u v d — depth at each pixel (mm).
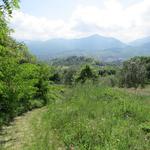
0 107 16984
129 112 13914
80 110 14727
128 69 53031
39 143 10383
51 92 31938
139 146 8836
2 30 9078
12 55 12805
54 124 13172
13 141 11547
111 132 10172
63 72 79125
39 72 28250
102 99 17859
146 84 52469
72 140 10125
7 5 8180
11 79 15320
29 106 23594
